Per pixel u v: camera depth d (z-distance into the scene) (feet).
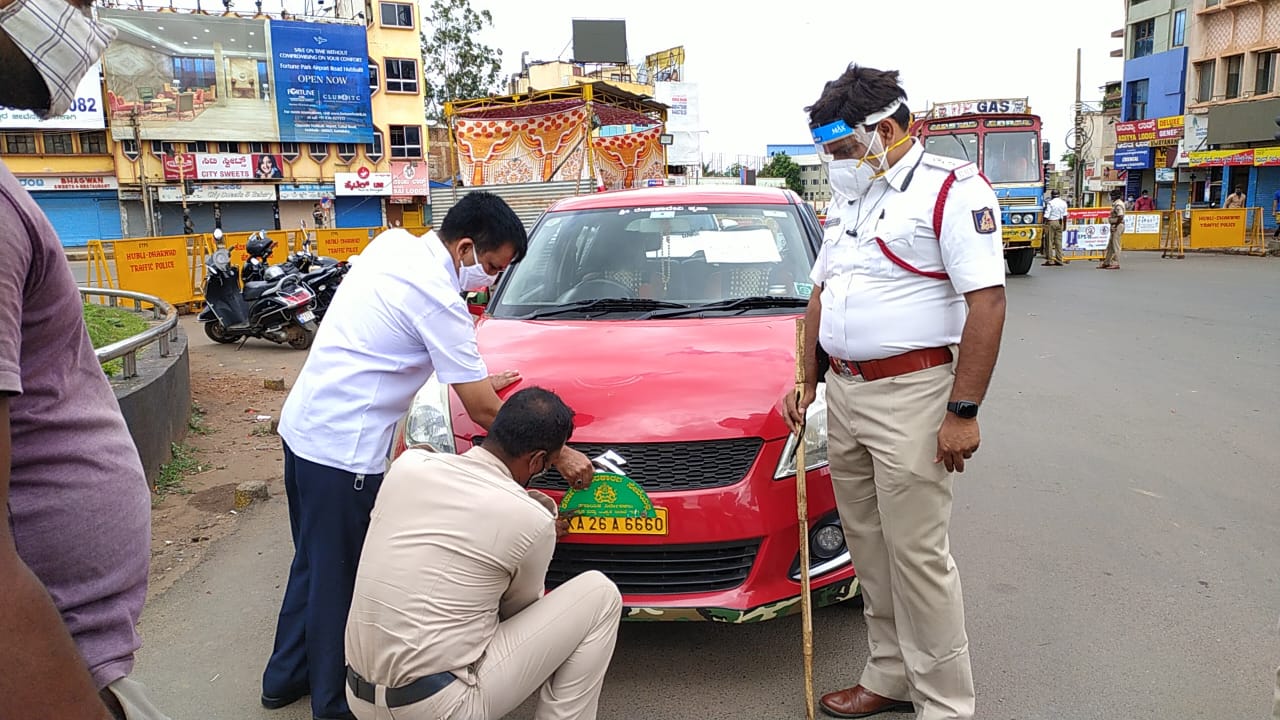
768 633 11.25
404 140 139.54
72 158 120.67
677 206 15.40
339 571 9.18
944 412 8.27
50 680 3.49
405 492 7.49
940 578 8.49
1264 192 94.94
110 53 118.32
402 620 7.22
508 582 7.55
